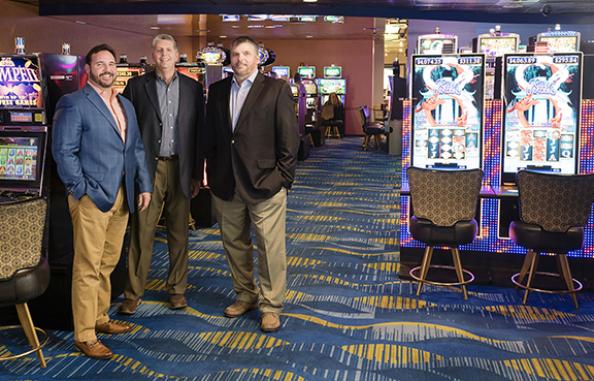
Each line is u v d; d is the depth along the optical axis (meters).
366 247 5.66
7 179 3.80
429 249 4.33
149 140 3.76
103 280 3.55
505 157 4.80
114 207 3.35
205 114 4.17
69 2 11.36
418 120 4.82
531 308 4.11
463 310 4.06
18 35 11.14
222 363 3.25
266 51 9.08
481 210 4.73
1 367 3.20
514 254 4.72
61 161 3.16
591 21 11.98
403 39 19.17
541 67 4.68
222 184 3.68
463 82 4.75
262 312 3.73
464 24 12.84
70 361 3.27
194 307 4.07
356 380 3.07
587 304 4.20
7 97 3.81
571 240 3.97
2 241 2.92
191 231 6.24
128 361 3.27
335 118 17.72
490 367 3.22
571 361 3.29
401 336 3.62
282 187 3.61
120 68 7.08
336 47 18.47
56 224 3.75
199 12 11.50
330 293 4.39
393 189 8.83
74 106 3.20
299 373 3.14
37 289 3.07
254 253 5.34
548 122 4.71
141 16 13.73
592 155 4.67
